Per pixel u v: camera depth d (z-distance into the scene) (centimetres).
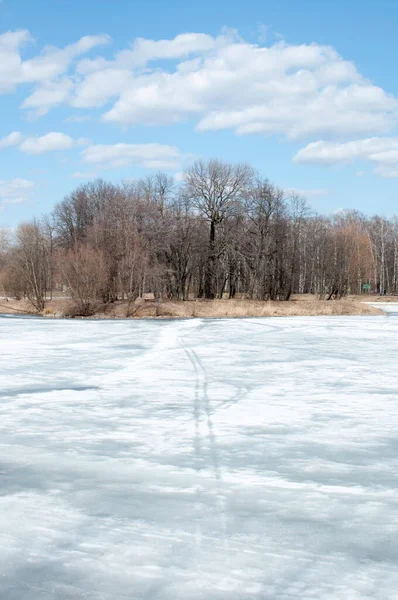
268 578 453
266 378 1441
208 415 1033
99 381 1396
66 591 434
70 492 646
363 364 1697
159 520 566
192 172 6197
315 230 8050
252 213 6269
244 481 685
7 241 8294
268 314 4734
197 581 448
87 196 7512
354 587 441
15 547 507
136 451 812
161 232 5431
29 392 1255
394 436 895
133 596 427
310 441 865
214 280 6222
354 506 608
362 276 7994
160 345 2248
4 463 757
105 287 4556
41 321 3862
